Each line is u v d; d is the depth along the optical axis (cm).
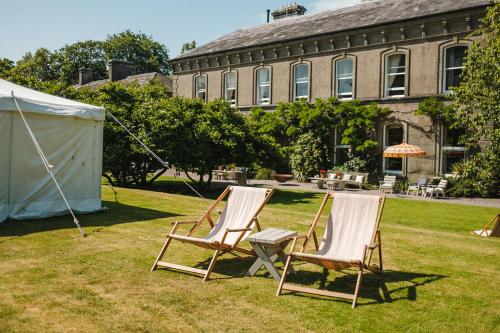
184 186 2188
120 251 722
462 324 469
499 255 771
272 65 2939
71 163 1035
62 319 454
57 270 610
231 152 1933
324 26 2786
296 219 1102
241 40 3222
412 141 2355
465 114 1170
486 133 1100
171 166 1883
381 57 2466
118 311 480
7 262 638
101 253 705
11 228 860
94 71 6525
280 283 555
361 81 2544
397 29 2391
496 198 1969
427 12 2308
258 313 487
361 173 2400
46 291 529
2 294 514
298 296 544
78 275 593
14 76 2156
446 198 1984
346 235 627
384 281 613
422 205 1747
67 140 1023
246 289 565
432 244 844
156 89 2134
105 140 1820
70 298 511
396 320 476
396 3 2648
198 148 1838
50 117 983
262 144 2016
